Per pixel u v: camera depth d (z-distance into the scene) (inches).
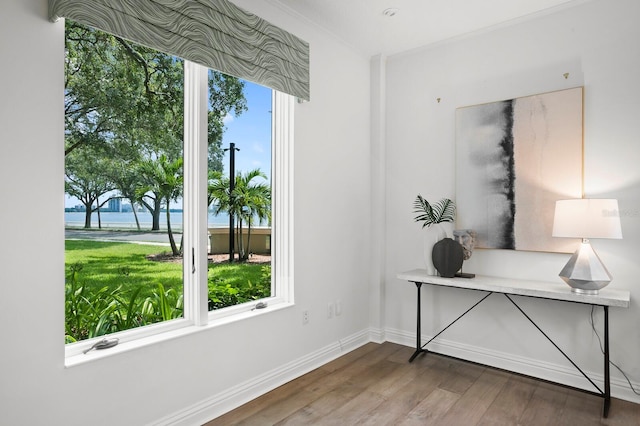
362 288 141.4
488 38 123.4
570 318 109.0
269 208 116.1
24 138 63.6
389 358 127.9
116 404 74.5
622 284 101.6
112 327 82.0
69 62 77.3
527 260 115.3
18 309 63.0
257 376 102.7
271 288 116.4
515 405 97.3
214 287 103.3
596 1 105.2
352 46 135.1
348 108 134.3
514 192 116.8
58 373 67.0
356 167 138.0
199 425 87.7
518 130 116.3
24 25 63.2
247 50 95.6
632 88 100.3
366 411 94.3
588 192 106.0
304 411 94.2
